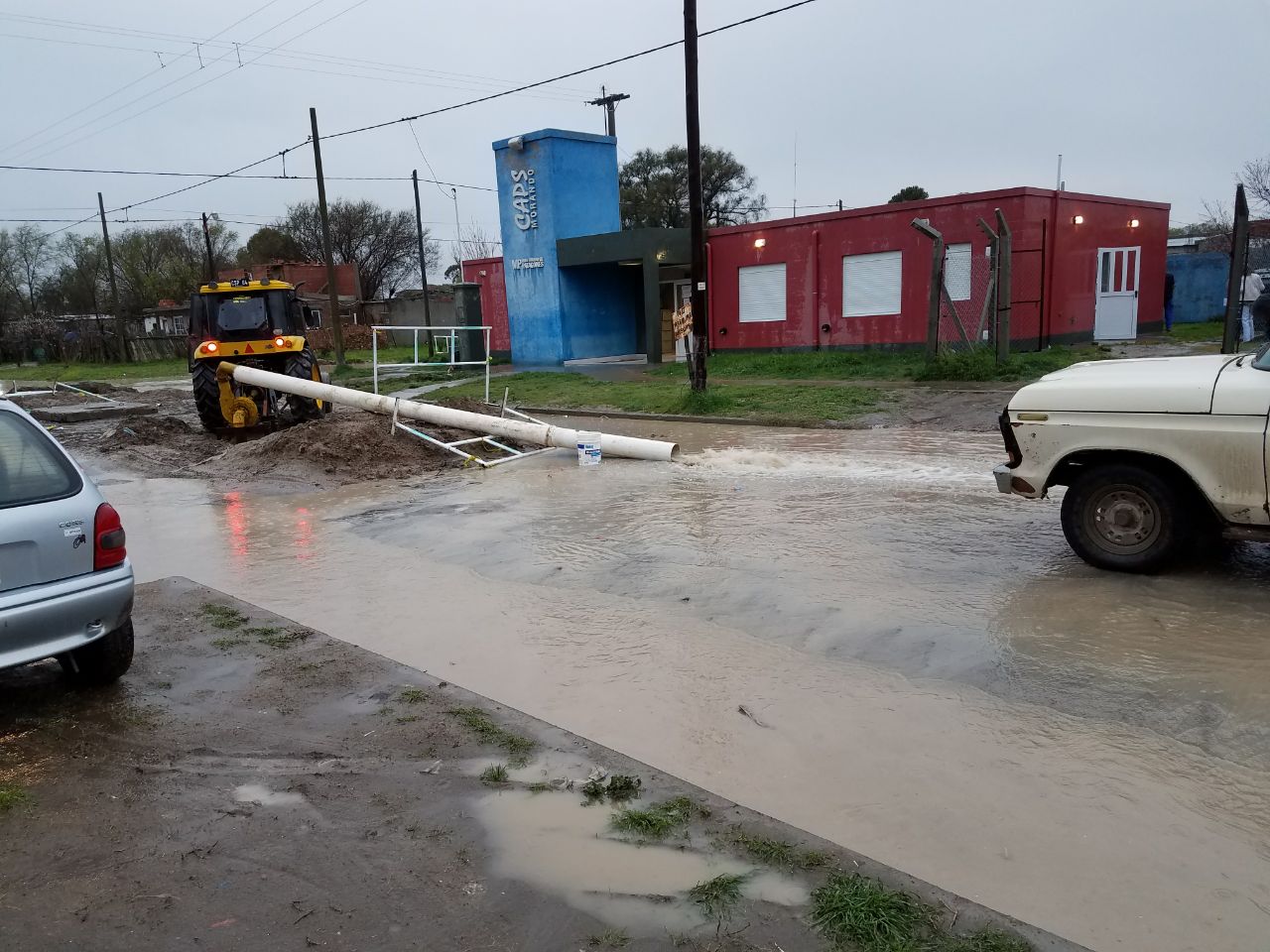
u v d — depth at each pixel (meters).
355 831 3.44
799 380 19.02
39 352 50.75
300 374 15.96
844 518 8.16
